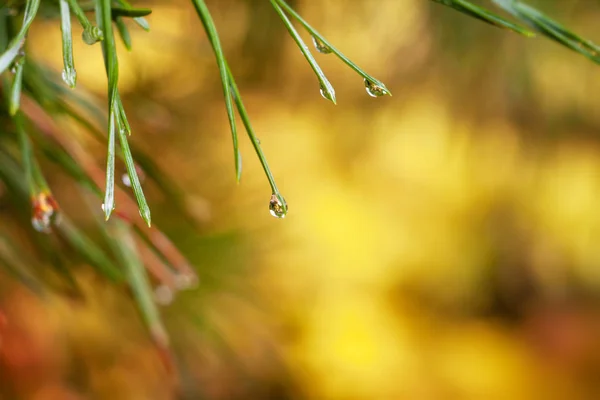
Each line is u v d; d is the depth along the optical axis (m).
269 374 0.77
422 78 0.69
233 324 0.52
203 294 0.45
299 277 1.09
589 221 1.14
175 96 0.53
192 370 0.54
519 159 0.83
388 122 0.92
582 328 1.38
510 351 1.37
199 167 0.53
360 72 0.20
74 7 0.20
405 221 1.38
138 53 0.50
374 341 1.31
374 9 0.62
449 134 0.91
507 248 1.30
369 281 1.36
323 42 0.20
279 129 1.10
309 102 0.82
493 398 1.29
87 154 0.26
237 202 0.52
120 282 0.28
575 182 1.04
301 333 1.11
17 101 0.20
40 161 0.33
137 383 0.51
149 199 0.41
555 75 0.67
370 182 1.31
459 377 1.32
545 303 1.40
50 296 0.41
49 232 0.27
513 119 0.73
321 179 1.26
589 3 0.53
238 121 0.61
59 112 0.26
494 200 1.20
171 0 0.44
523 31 0.21
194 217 0.33
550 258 1.26
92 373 0.48
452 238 1.35
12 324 0.43
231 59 0.52
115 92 0.20
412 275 1.41
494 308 1.44
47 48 0.42
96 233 0.34
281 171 1.21
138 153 0.28
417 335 1.38
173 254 0.27
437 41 0.62
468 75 0.65
